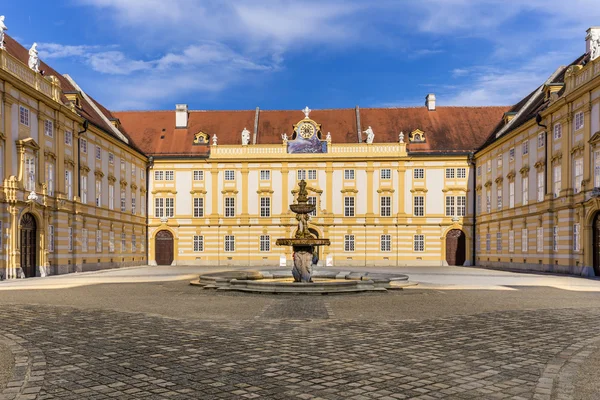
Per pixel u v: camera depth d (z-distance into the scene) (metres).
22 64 36.78
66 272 42.56
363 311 17.72
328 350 11.27
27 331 13.59
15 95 35.50
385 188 62.50
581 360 10.42
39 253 38.34
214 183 63.69
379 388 8.52
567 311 17.75
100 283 31.05
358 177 62.81
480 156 60.44
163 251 64.19
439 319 15.80
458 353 11.03
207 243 63.62
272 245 63.12
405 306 19.17
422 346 11.72
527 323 15.05
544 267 43.38
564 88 44.97
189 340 12.34
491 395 8.20
